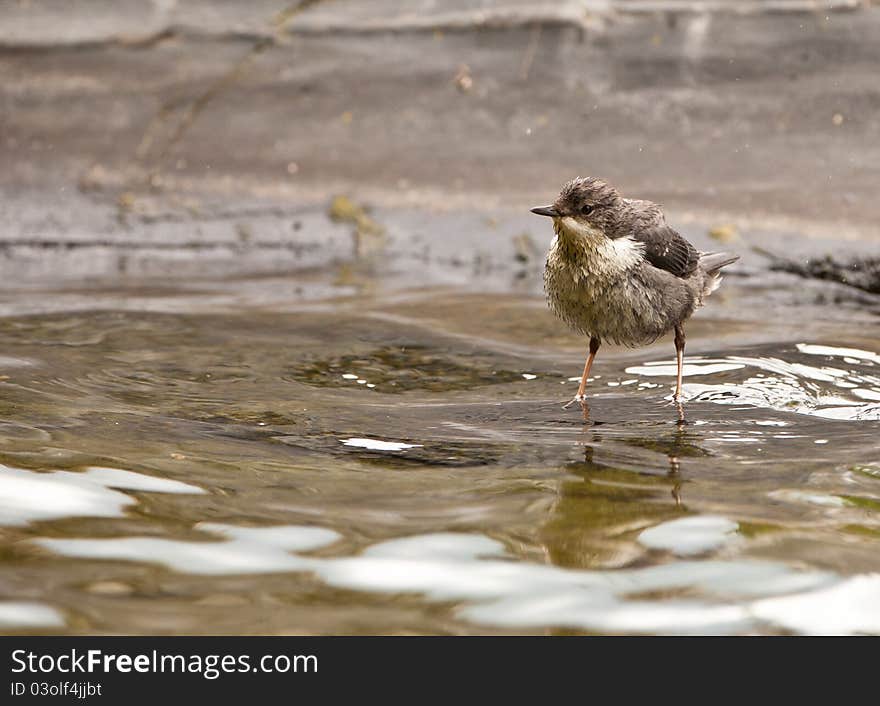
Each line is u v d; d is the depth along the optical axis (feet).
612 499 25.09
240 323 41.19
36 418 29.94
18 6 67.41
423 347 38.83
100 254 53.36
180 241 54.70
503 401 33.40
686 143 55.47
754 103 55.57
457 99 59.88
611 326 33.63
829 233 49.85
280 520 23.66
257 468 26.86
